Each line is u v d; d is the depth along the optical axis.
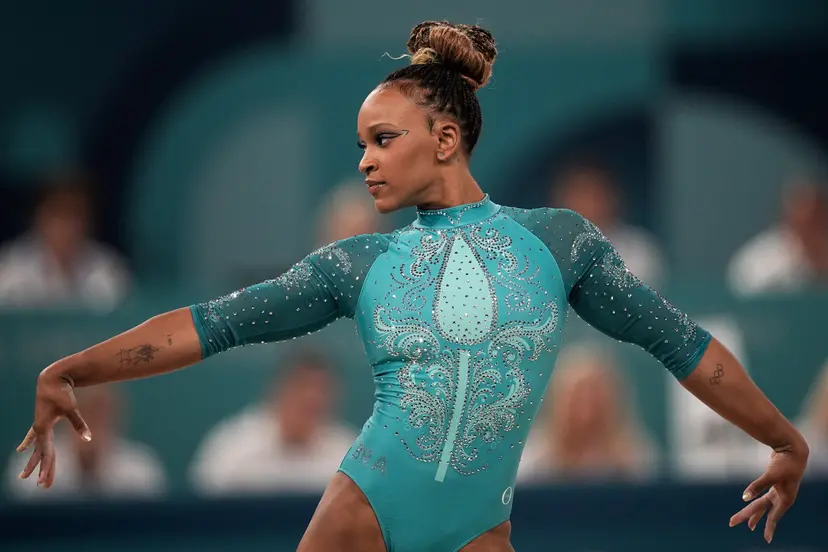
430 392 7.71
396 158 7.94
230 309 7.93
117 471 17.12
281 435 17.39
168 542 16.17
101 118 28.53
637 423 17.50
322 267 8.02
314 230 28.92
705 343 8.33
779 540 16.39
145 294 19.78
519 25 29.09
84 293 22.69
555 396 17.48
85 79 28.44
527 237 8.07
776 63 29.66
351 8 28.98
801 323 17.86
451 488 7.75
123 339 7.79
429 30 8.40
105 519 16.20
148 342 7.79
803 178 29.77
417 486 7.73
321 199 29.05
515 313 7.80
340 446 17.55
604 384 17.31
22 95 28.20
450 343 7.73
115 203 28.61
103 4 28.39
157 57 28.73
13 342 17.27
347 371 17.73
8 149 28.02
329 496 7.95
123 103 28.61
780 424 8.40
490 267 7.90
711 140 29.88
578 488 16.47
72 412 7.70
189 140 28.95
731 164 29.92
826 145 29.81
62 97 28.36
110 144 28.67
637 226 29.88
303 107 29.06
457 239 7.99
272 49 29.03
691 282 18.03
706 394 8.33
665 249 29.95
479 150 29.31
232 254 28.91
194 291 18.50
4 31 28.05
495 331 7.76
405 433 7.74
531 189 29.48
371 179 8.00
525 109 29.23
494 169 29.36
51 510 16.17
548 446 17.31
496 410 7.77
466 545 7.86
